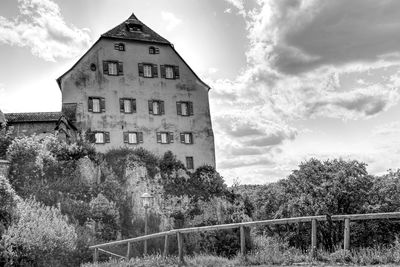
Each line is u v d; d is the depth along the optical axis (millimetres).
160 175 52844
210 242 38875
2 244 26297
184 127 57281
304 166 41938
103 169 50344
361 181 38812
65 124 49719
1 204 30516
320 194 39250
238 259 13875
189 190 53625
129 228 46812
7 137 47438
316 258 12430
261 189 52438
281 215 41375
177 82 58031
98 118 53438
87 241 35188
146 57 57031
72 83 53406
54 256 29391
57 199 43531
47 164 45969
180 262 15703
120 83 55156
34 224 29125
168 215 50281
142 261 17812
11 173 44000
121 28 57562
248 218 52125
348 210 38594
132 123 54750
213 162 57969
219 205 53375
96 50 54938
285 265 12367
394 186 39000
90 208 44594
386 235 28875
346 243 12219
